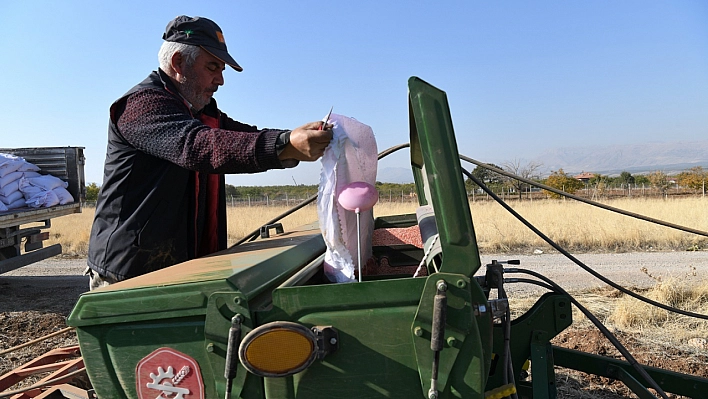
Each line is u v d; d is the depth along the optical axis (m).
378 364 1.67
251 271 1.85
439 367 1.65
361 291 1.66
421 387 1.67
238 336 1.61
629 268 9.37
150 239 2.49
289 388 1.67
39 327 6.25
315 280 2.32
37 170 9.66
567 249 12.08
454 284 1.64
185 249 2.63
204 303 1.65
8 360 4.96
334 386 1.68
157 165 2.48
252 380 1.67
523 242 12.69
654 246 12.16
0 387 2.87
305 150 1.85
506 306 1.94
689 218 14.78
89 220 21.89
